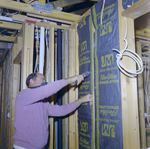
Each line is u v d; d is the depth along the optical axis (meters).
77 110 2.31
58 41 2.66
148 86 3.83
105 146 1.64
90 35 2.04
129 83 1.53
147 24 2.70
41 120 1.78
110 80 1.63
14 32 3.65
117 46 1.56
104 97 1.71
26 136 1.70
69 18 2.83
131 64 1.56
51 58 2.50
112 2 1.67
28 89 1.73
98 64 1.84
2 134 4.80
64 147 2.59
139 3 1.36
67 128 2.63
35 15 2.69
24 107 1.72
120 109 1.49
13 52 3.67
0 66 5.89
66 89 2.70
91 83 1.97
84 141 2.06
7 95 4.39
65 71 2.65
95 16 1.93
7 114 4.16
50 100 2.42
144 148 3.07
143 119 3.19
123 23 1.55
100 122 1.75
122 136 1.45
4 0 2.43
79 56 2.31
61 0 2.71
